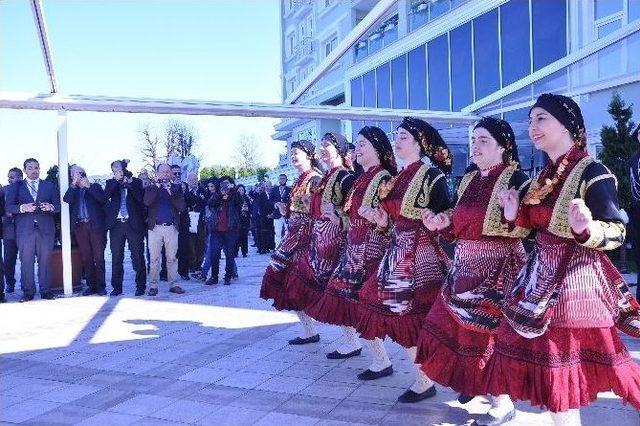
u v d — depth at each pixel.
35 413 3.66
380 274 3.65
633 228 5.37
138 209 8.25
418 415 3.41
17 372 4.58
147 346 5.30
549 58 11.71
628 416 3.24
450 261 3.59
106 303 7.61
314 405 3.64
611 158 7.95
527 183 2.96
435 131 3.74
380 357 4.14
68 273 8.23
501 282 3.01
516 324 2.54
